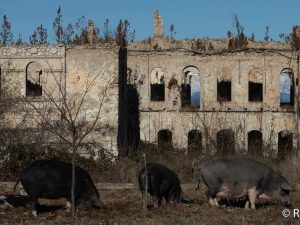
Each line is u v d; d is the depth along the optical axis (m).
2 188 20.36
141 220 14.41
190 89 46.56
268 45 44.59
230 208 16.09
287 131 41.62
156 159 28.83
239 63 42.34
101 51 33.38
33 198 14.85
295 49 42.38
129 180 23.84
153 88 45.56
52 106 32.28
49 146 28.47
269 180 15.92
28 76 38.31
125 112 36.62
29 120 31.02
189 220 14.39
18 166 25.52
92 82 30.62
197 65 42.62
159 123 42.69
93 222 13.91
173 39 47.03
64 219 14.14
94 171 26.98
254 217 14.76
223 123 40.47
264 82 42.06
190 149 30.30
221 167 15.91
